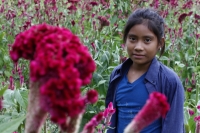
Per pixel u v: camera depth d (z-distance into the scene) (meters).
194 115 3.37
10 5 7.79
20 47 0.88
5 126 1.27
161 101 0.83
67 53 0.79
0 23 6.97
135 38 2.40
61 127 0.81
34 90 0.79
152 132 2.38
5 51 5.04
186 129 3.16
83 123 3.62
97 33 5.38
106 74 4.07
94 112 3.68
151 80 2.41
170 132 2.31
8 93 2.46
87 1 6.66
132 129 0.88
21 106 2.54
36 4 6.51
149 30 2.36
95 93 0.82
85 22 6.70
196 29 5.66
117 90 2.62
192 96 4.54
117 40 5.59
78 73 0.74
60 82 0.71
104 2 6.71
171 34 5.59
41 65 0.74
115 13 6.53
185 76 5.16
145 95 2.43
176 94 2.37
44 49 0.78
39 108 0.79
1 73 4.68
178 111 2.36
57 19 5.96
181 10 7.77
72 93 0.72
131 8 6.87
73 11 6.14
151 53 2.40
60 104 0.71
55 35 0.84
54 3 6.09
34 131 0.82
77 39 0.87
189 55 5.43
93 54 4.54
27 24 5.49
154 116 0.85
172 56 5.04
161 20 2.48
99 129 2.73
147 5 7.11
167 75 2.41
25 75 4.58
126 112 2.52
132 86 2.49
